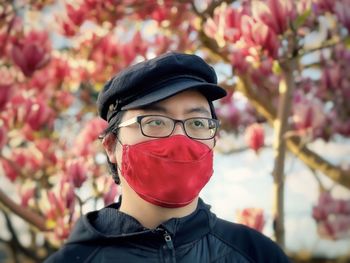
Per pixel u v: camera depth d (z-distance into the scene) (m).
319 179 4.50
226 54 3.55
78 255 1.70
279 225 2.91
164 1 3.56
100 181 3.01
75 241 1.74
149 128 1.63
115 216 1.71
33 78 3.98
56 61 4.16
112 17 3.78
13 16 3.71
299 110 3.21
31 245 6.19
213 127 1.67
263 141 3.67
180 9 3.63
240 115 4.64
